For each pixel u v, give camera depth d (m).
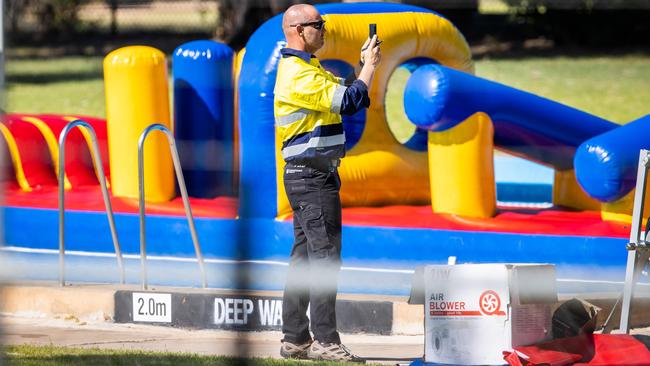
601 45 56.78
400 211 21.47
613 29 56.53
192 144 21.41
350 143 22.20
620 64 54.12
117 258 20.05
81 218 21.33
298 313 16.14
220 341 17.20
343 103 14.83
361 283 19.25
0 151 20.62
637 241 15.60
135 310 18.70
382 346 17.14
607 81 50.16
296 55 15.31
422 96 21.03
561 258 19.12
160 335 17.73
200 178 21.50
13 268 20.39
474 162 21.06
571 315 15.10
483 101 21.39
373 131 22.47
